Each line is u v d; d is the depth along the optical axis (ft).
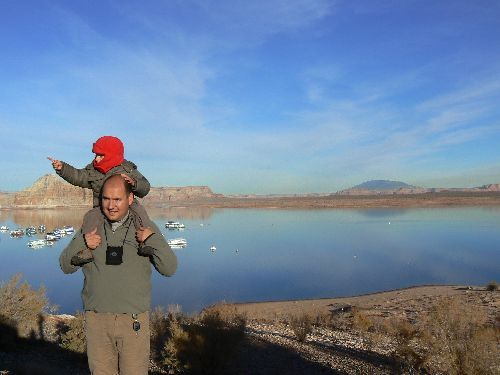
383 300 111.04
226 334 38.75
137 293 11.02
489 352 34.27
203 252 228.84
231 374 38.19
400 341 44.24
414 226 369.50
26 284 47.42
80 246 10.87
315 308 104.37
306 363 42.22
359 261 187.52
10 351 38.63
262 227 400.88
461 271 159.33
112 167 11.48
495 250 211.82
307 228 376.07
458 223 391.04
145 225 11.05
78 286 133.08
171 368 37.96
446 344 36.50
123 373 11.14
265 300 117.29
